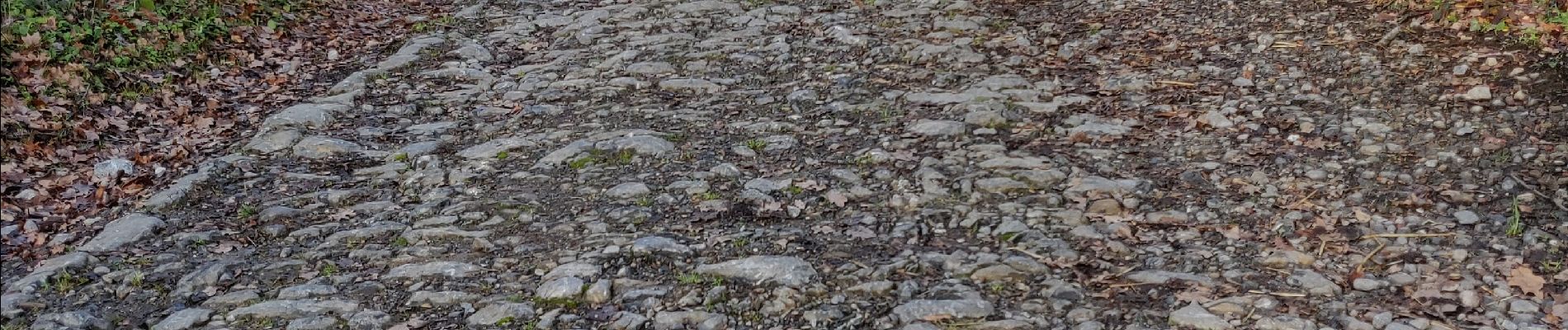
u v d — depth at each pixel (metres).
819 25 11.05
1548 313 4.69
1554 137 6.78
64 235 6.09
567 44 10.77
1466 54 8.45
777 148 7.42
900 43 10.10
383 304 5.20
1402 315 4.73
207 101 8.64
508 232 6.05
